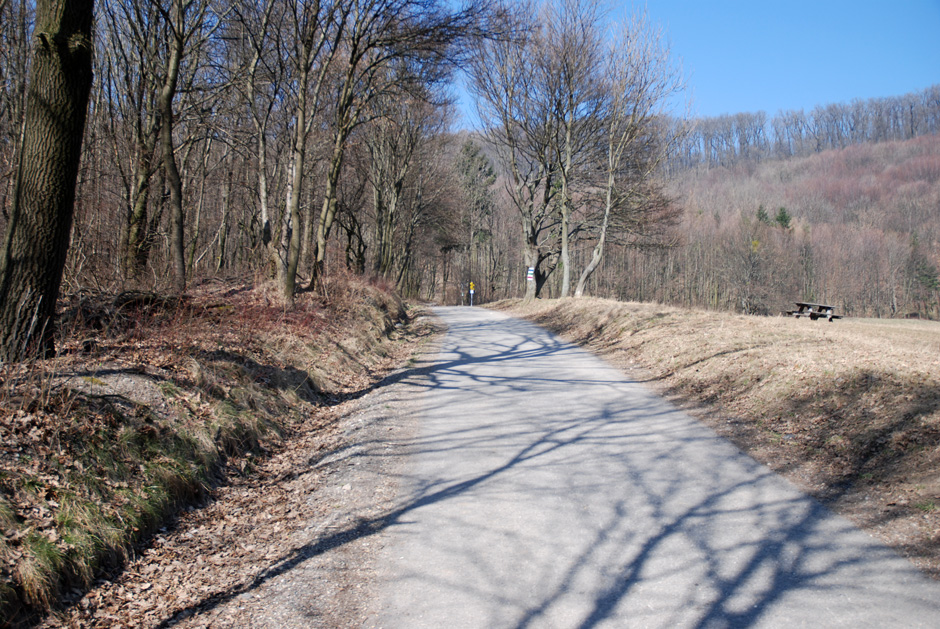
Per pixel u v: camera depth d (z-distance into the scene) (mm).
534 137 29062
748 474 5980
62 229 6168
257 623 3637
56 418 5031
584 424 8062
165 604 3898
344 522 5062
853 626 3334
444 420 8352
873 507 4941
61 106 6012
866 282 66000
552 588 3893
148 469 5246
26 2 13969
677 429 7730
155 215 17156
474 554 4402
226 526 5141
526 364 13242
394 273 42094
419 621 3543
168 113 12641
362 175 29469
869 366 8000
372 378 12109
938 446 5562
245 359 9125
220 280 19281
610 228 29188
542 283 35469
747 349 10586
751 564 4129
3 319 5945
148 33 14828
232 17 16453
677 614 3533
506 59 26703
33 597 3566
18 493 4164
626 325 16266
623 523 4887
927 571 3900
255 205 27672
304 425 8445
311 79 17781
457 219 48625
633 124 25609
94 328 8148
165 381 6762
